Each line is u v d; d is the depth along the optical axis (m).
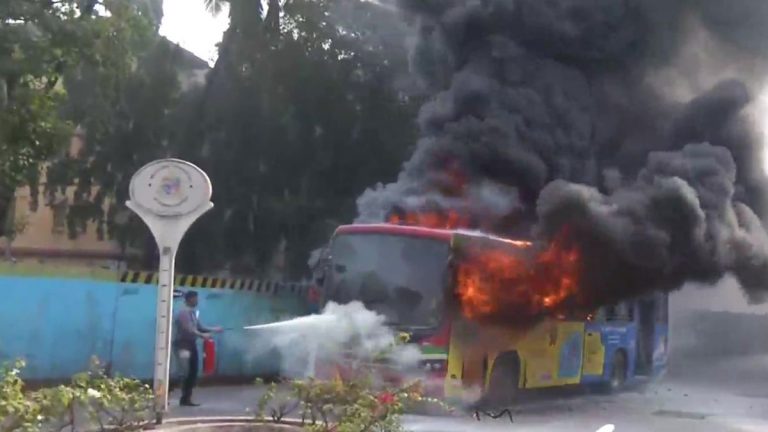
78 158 22.08
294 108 21.36
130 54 14.77
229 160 21.42
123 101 21.52
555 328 14.60
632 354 17.73
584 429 12.09
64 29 13.30
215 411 12.35
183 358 13.18
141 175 7.18
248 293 17.31
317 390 6.05
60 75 14.44
